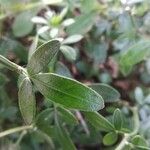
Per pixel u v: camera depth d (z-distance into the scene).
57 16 0.15
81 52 0.17
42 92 0.10
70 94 0.10
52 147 0.16
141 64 0.18
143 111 0.16
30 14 0.16
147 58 0.17
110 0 0.16
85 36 0.17
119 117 0.12
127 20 0.16
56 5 0.17
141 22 0.16
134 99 0.17
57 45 0.10
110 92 0.12
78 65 0.17
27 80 0.10
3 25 0.17
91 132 0.15
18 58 0.16
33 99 0.10
